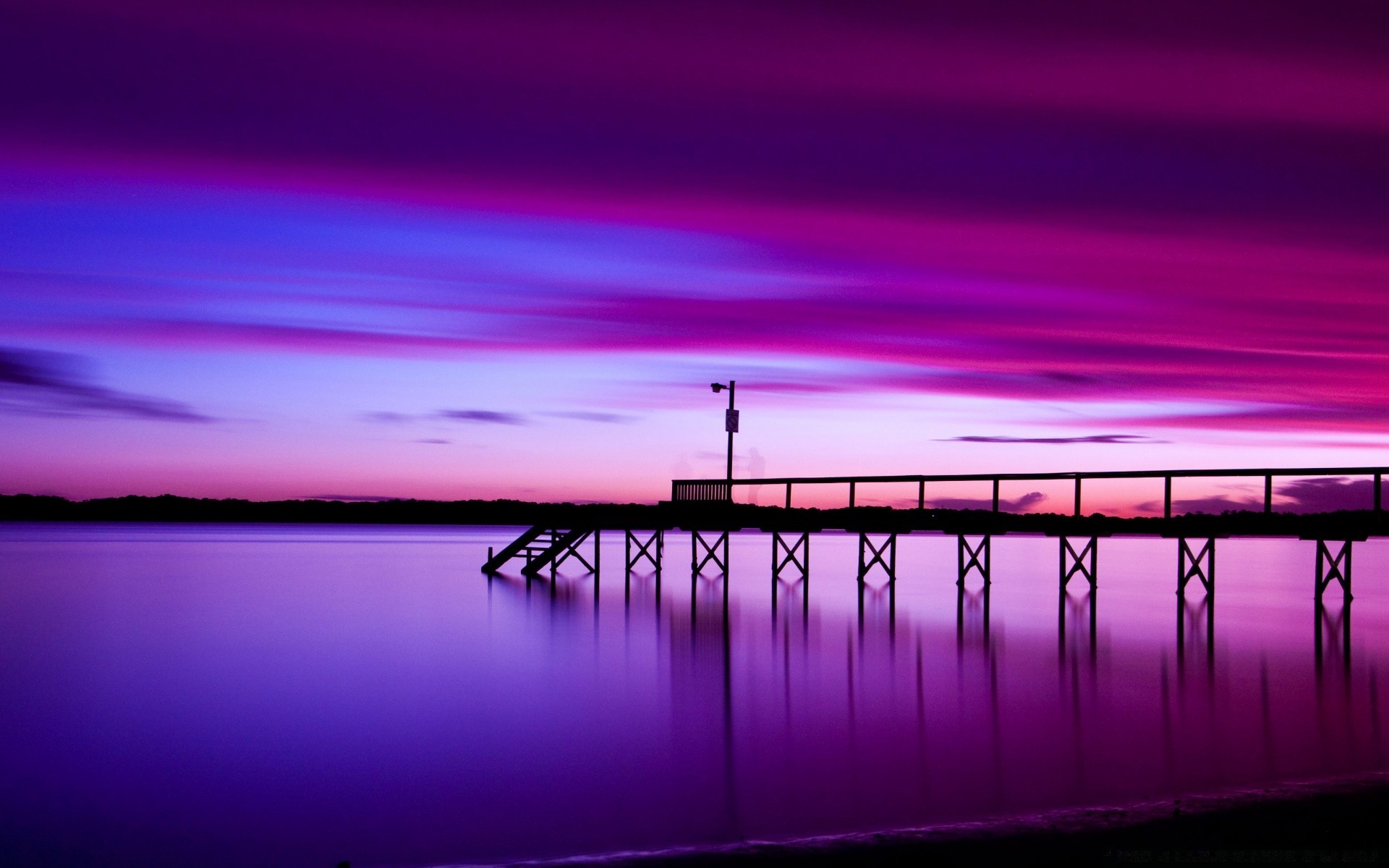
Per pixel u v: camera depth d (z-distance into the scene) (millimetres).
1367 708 17031
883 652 23516
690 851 9508
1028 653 23312
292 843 10984
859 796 12258
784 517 33531
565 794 12531
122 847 10914
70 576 48656
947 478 29438
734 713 16938
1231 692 18453
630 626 28828
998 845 9422
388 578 47656
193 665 22328
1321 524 21969
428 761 14070
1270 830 9695
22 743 15172
